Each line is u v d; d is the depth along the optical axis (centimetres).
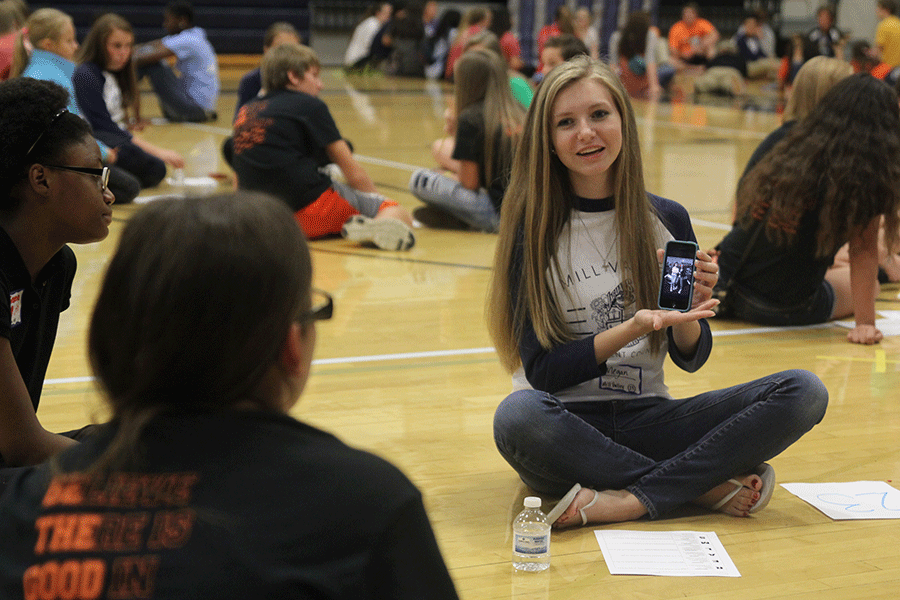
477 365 386
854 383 368
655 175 859
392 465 107
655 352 258
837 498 268
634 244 248
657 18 2127
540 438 243
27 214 196
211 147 972
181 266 101
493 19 1391
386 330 429
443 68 1875
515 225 253
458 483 278
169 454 102
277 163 591
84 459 106
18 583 100
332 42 2106
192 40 1156
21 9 742
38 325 207
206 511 99
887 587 219
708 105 1489
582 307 251
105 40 693
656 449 258
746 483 253
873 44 2094
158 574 97
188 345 102
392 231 580
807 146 408
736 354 404
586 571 226
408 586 101
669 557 232
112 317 104
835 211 402
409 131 1141
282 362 109
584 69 242
